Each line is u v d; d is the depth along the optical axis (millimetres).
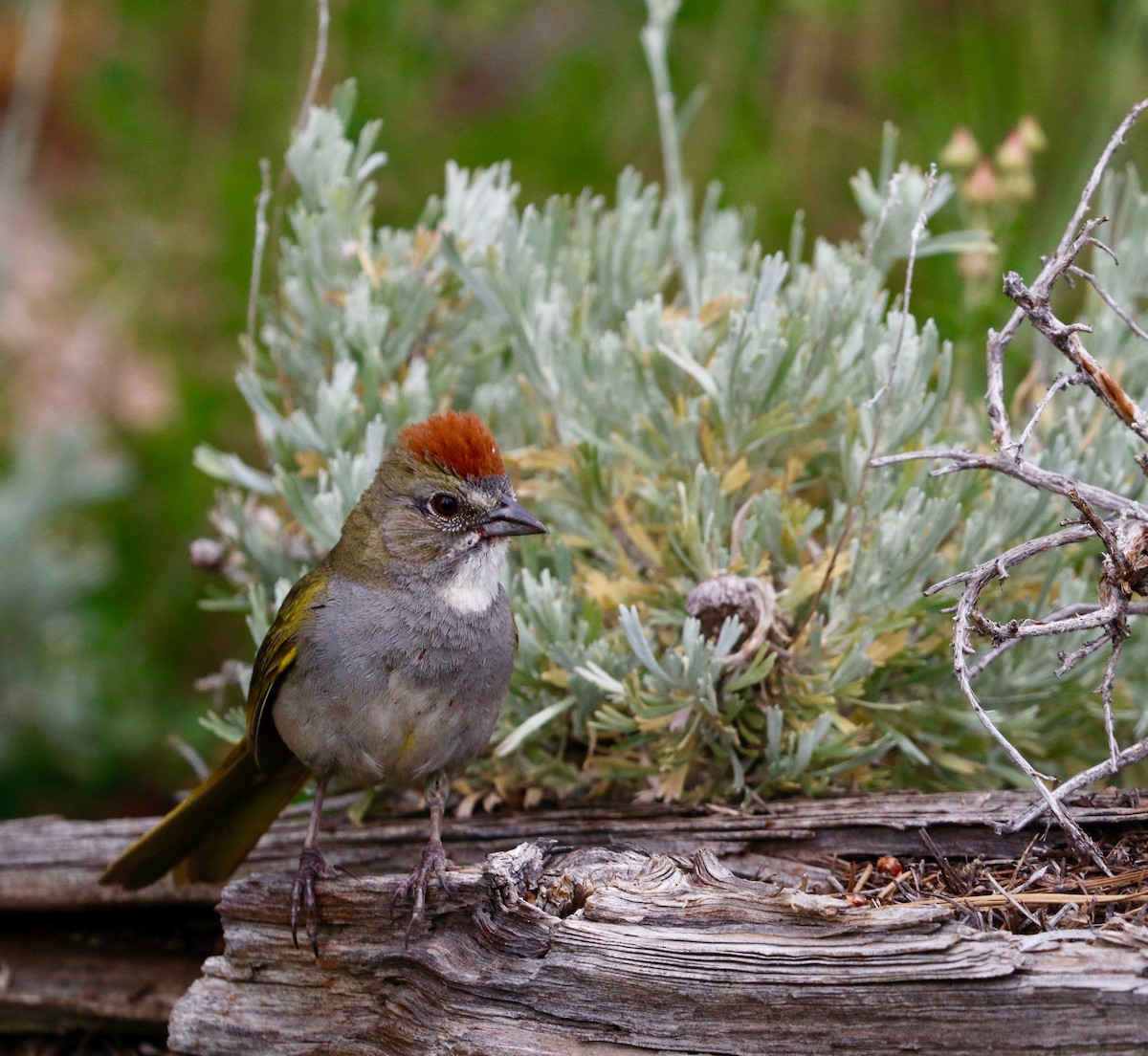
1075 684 8172
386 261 9359
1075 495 6055
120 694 12562
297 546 9055
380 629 7406
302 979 7172
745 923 6238
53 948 9234
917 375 8086
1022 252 11438
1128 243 9133
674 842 7559
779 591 8188
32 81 13258
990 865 6957
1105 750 8539
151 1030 8930
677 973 6203
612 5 14250
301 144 9555
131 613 13086
